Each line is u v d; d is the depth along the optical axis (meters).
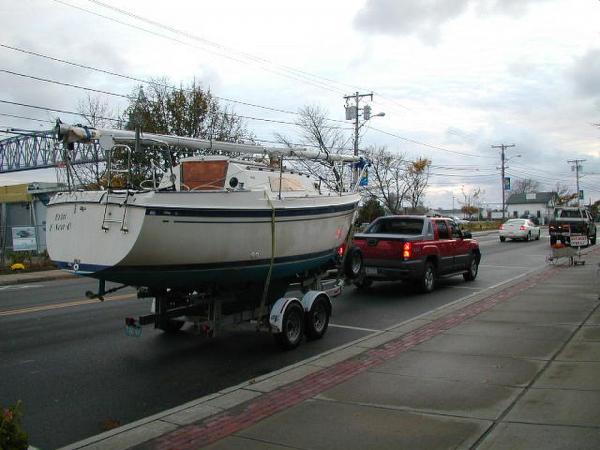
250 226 8.30
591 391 5.95
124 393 6.89
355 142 44.50
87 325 10.94
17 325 10.97
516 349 8.00
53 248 7.75
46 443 5.37
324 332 9.84
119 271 7.17
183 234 7.35
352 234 11.88
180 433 5.19
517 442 4.70
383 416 5.43
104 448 4.91
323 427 5.20
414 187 52.28
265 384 6.66
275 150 12.10
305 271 10.29
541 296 13.00
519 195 131.38
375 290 15.42
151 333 10.23
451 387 6.30
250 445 4.84
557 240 33.28
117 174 10.41
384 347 8.45
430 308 12.59
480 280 17.48
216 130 35.44
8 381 7.36
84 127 8.65
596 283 15.13
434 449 4.64
